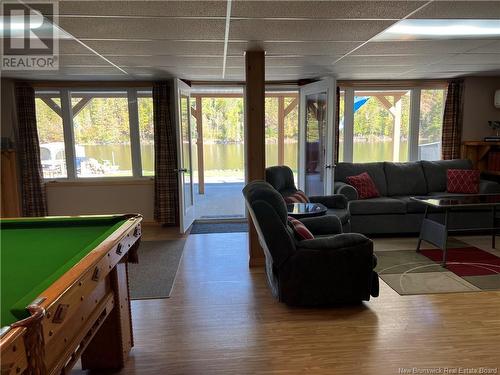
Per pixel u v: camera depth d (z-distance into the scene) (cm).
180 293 318
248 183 350
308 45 330
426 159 597
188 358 225
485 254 400
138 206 557
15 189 501
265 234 279
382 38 310
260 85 355
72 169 548
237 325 263
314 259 279
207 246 451
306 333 250
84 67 421
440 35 304
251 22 259
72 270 138
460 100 560
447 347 231
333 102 480
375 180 521
